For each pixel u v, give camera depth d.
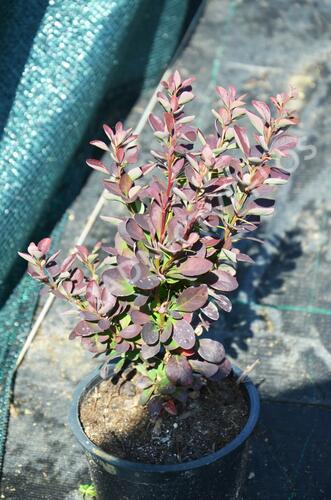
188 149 0.47
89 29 0.76
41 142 0.72
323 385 0.67
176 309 0.44
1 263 0.70
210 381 0.52
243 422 0.50
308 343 0.71
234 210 0.45
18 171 0.71
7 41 0.72
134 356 0.48
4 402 0.66
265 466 0.61
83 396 0.52
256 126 0.43
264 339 0.72
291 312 0.74
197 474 0.47
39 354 0.71
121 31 0.79
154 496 0.48
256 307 0.75
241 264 0.79
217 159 0.42
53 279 0.46
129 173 0.45
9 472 0.61
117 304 0.46
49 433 0.64
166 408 0.48
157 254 0.42
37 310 0.75
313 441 0.63
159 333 0.45
